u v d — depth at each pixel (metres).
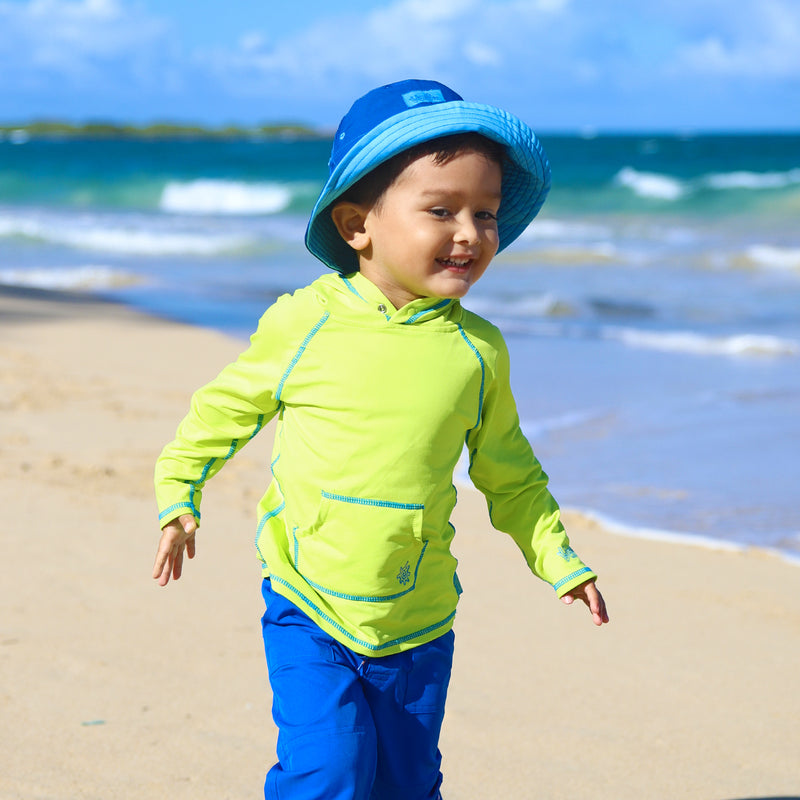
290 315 2.21
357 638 2.17
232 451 2.34
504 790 2.96
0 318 11.26
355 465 2.14
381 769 2.23
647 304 13.39
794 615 4.27
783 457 6.64
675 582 4.61
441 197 2.07
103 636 3.85
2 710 3.27
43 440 6.42
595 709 3.47
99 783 2.88
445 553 2.25
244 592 4.33
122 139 121.56
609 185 29.16
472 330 2.23
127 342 10.29
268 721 3.28
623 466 6.48
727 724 3.38
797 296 13.91
